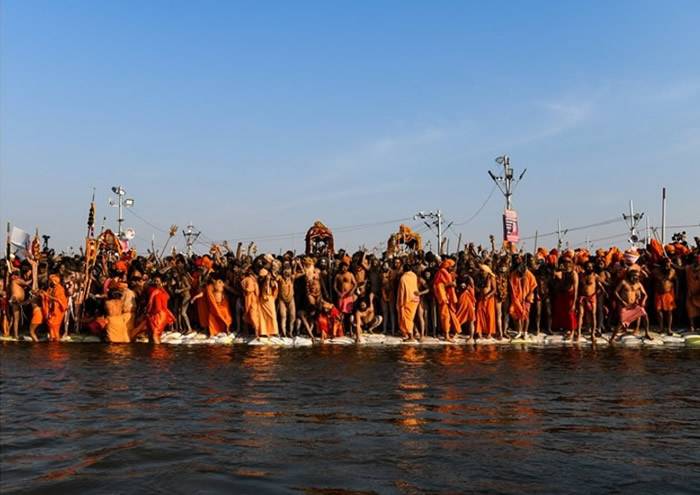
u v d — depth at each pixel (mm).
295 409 12164
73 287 25703
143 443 9688
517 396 13461
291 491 7637
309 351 21875
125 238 42344
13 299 24906
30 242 26391
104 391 14047
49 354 20781
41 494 7551
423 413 11812
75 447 9500
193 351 21750
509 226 43906
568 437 10070
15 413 11828
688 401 12930
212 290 24812
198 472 8312
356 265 25438
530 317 26078
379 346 23594
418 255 26797
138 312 25203
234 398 13258
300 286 25359
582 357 20141
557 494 7609
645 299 24297
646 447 9531
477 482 7988
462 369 17438
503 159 44531
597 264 25062
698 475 8266
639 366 18031
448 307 24734
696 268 24359
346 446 9531
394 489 7727
